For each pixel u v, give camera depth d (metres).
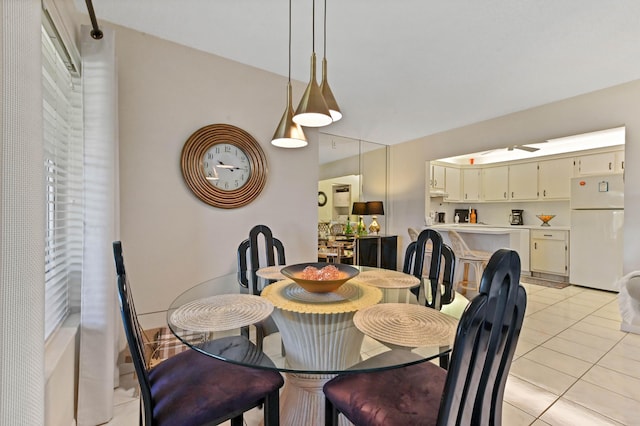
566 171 5.05
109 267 1.72
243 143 2.86
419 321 1.24
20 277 0.79
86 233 1.68
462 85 3.36
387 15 2.18
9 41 0.76
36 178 0.89
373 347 1.10
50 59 1.48
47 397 1.24
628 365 2.24
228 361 1.07
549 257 5.08
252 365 1.05
